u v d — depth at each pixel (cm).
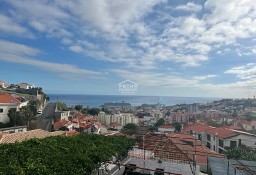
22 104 7550
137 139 2052
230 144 4991
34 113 8150
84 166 1006
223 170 1572
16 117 6116
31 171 812
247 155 3731
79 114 11012
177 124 10006
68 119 9112
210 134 5700
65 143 1296
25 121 6269
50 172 845
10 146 1048
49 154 1024
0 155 922
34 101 9344
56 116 8450
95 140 1524
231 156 3925
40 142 1198
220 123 9656
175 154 1944
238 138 4988
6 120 6103
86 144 1341
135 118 12638
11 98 6562
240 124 8488
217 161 1819
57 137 1393
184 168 1605
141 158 1805
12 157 911
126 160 1719
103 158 1195
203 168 2527
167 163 1703
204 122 9706
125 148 1644
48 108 10669
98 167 1195
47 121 7825
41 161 920
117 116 12244
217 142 5325
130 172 1516
